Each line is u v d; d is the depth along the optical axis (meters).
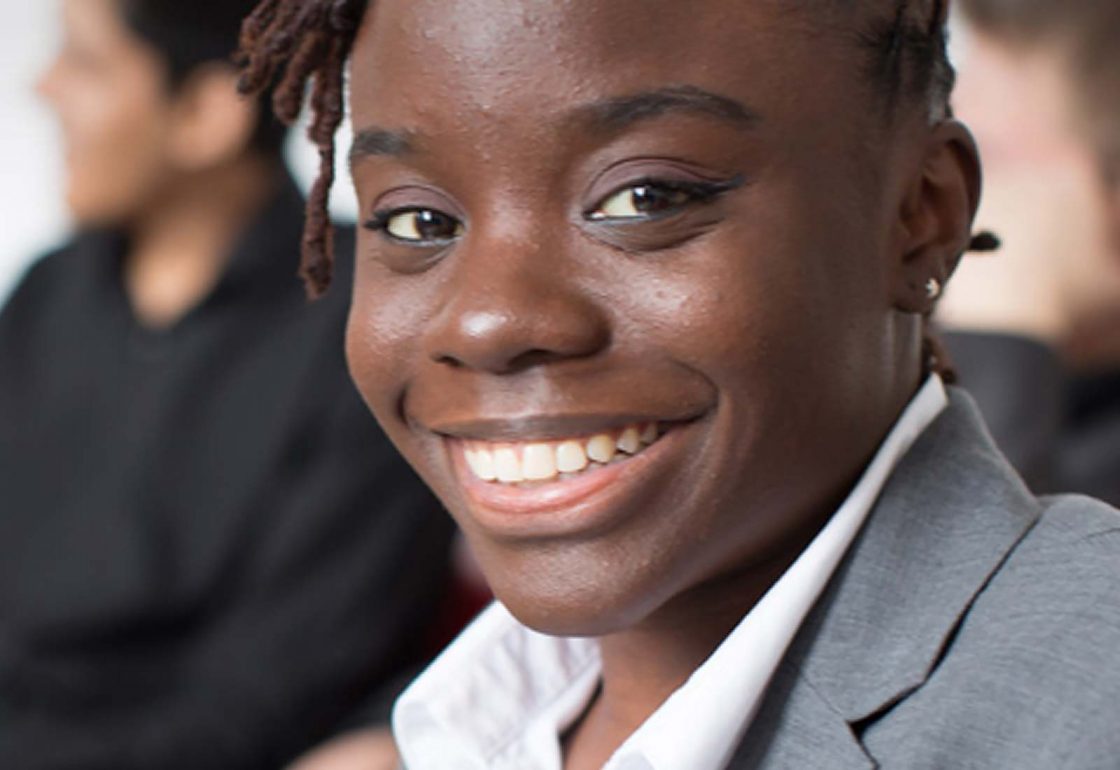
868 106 0.89
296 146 2.29
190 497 2.01
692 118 0.83
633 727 1.01
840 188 0.88
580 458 0.88
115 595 1.97
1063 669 0.82
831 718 0.87
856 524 0.92
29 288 2.21
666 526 0.88
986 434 0.98
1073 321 1.57
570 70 0.83
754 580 0.94
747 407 0.85
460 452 0.94
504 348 0.85
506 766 1.08
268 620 1.97
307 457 2.02
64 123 2.13
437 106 0.86
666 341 0.84
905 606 0.89
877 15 0.89
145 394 2.05
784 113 0.85
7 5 3.37
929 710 0.84
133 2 2.06
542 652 1.11
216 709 1.95
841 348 0.88
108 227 2.17
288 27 0.98
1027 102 1.53
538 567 0.89
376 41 0.90
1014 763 0.80
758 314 0.84
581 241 0.85
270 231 2.09
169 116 2.10
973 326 1.51
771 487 0.88
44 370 2.13
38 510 2.06
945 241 0.95
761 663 0.89
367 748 1.86
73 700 1.99
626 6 0.83
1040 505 0.95
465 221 0.88
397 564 2.00
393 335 0.92
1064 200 1.53
